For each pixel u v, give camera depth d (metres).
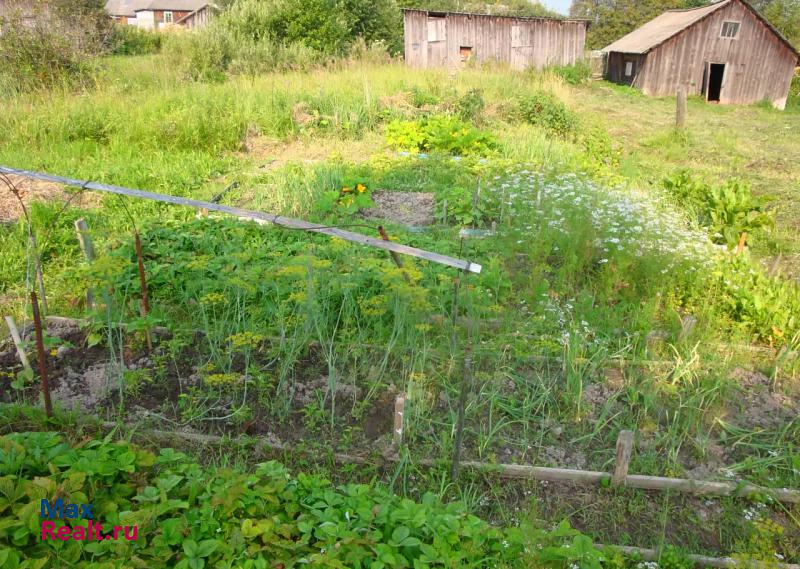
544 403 4.20
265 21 18.97
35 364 4.28
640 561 3.11
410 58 22.59
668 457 3.76
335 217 7.17
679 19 24.62
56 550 2.50
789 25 38.50
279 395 4.06
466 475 3.58
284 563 2.64
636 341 4.86
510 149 11.00
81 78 13.21
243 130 11.06
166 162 9.45
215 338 4.52
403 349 4.41
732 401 4.39
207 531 2.73
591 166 10.06
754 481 3.65
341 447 3.70
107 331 4.55
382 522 2.86
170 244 5.89
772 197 7.31
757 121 18.30
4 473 2.81
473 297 5.02
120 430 3.65
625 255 5.78
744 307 5.39
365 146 11.15
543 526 3.25
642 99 21.67
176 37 18.22
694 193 8.25
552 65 23.47
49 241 6.13
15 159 8.94
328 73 15.61
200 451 3.59
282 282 4.79
